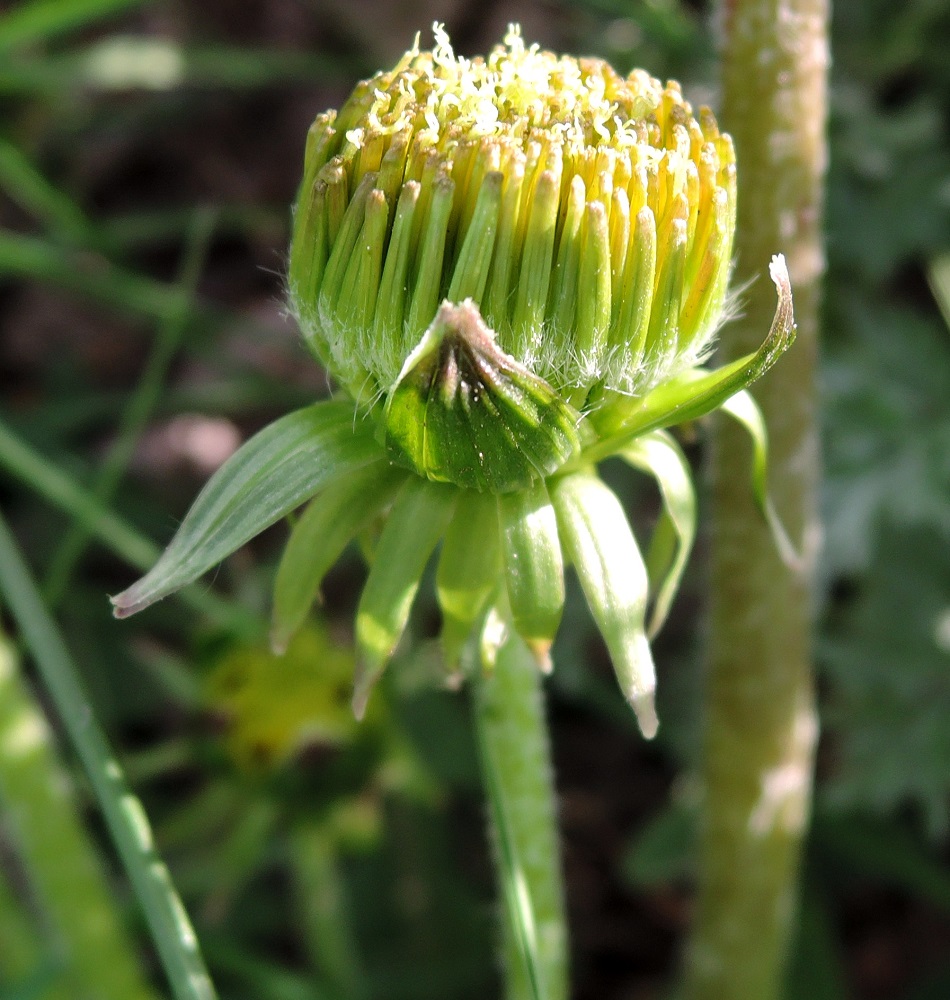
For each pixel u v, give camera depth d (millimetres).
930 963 170
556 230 76
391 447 80
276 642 82
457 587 81
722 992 128
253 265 241
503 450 78
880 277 181
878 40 188
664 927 177
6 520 203
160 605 186
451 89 80
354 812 144
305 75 189
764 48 96
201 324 181
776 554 110
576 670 162
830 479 160
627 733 189
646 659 79
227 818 152
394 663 162
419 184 76
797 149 99
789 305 76
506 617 83
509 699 96
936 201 177
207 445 221
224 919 162
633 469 175
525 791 97
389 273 77
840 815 165
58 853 125
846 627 167
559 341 77
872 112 176
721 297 81
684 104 80
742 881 123
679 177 77
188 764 154
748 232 101
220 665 142
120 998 127
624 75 174
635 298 77
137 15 251
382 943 166
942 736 158
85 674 183
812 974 160
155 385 142
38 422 194
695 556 176
